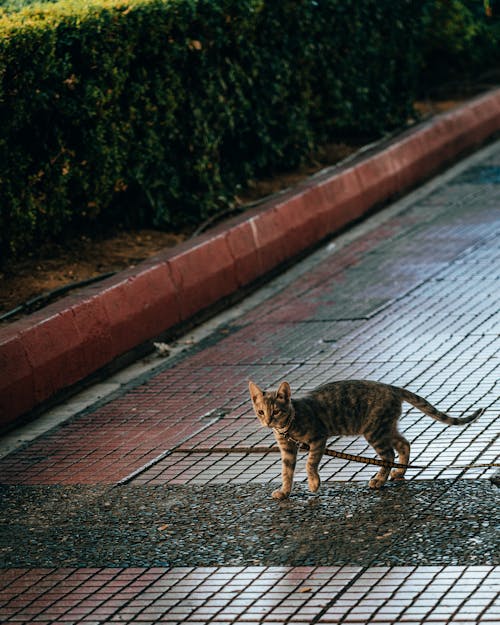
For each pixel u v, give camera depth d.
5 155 12.08
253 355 11.22
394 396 7.88
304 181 15.84
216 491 8.20
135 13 13.24
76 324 10.91
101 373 11.20
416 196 16.98
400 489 7.82
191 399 10.23
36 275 12.59
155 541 7.51
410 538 7.09
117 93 13.22
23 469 9.10
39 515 8.16
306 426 7.71
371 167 16.45
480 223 14.89
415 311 11.84
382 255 14.17
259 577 6.84
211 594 6.70
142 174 13.84
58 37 12.40
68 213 13.12
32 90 12.09
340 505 7.70
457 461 8.15
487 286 12.34
